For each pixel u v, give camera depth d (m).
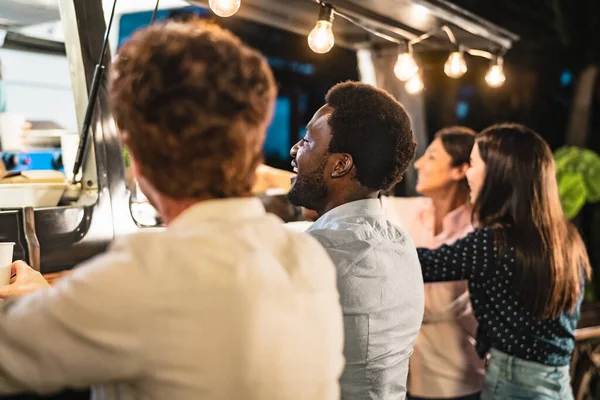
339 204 1.42
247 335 0.77
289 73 6.01
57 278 1.46
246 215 0.87
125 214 1.70
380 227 1.40
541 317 1.95
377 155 1.37
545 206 2.00
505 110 5.79
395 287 1.35
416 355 2.38
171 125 0.78
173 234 0.80
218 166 0.81
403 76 2.44
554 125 5.86
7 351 0.73
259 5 2.30
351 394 1.31
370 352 1.31
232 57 0.82
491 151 2.10
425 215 2.80
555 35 5.11
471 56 4.64
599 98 5.22
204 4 2.12
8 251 1.12
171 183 0.82
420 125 3.22
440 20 2.28
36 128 2.06
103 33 1.77
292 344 0.82
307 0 2.17
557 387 1.97
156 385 0.75
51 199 1.61
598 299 4.55
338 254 1.29
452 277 2.01
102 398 0.84
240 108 0.81
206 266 0.77
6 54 2.14
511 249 1.95
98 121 1.67
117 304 0.72
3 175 1.65
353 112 1.37
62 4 1.73
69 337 0.72
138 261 0.75
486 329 2.03
